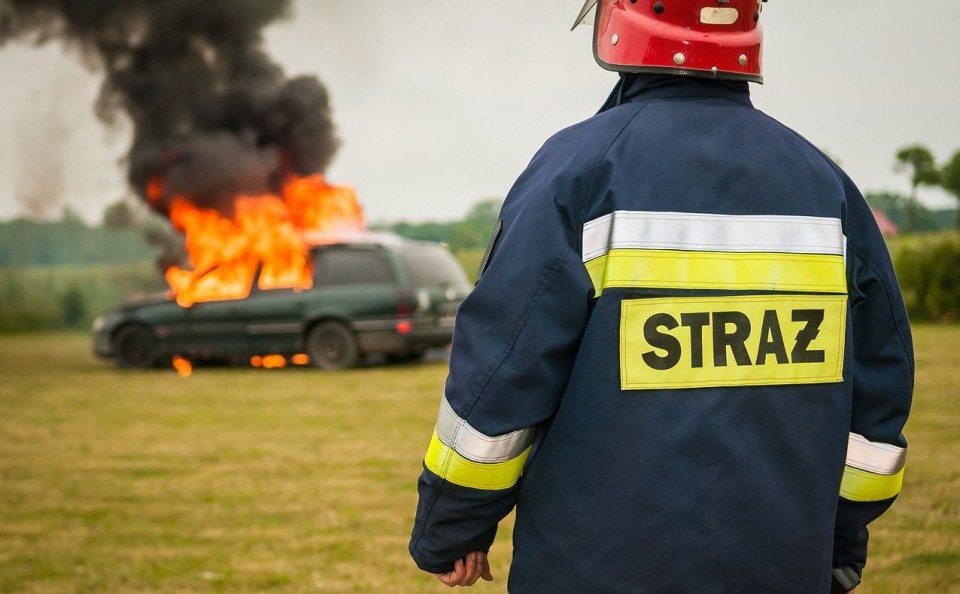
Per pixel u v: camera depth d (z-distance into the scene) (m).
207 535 4.74
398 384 9.96
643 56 1.74
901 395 1.76
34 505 5.39
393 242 11.51
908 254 15.33
